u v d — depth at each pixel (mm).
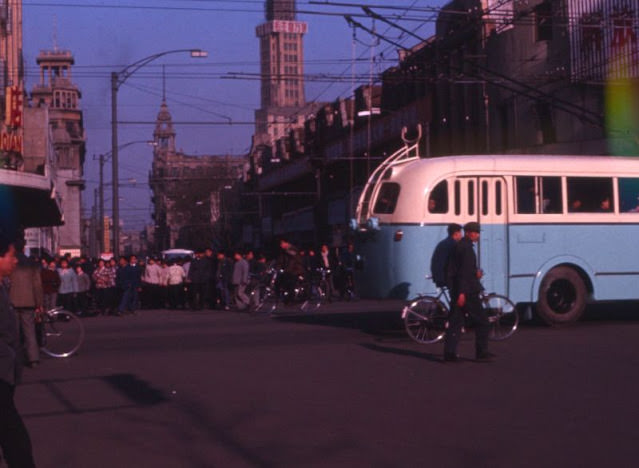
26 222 44906
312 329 18844
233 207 104625
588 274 17531
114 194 40875
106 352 15453
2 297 5488
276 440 7629
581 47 31344
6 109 37562
